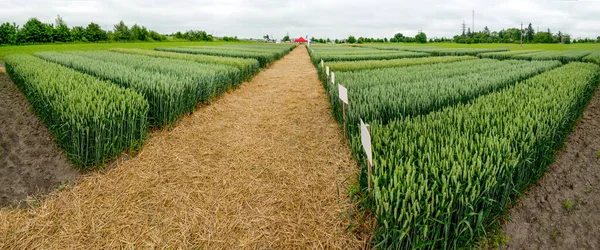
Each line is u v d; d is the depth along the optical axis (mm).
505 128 3834
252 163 4895
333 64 14117
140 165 4758
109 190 4113
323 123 6812
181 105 6684
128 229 3416
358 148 4027
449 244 2822
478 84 7352
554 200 3959
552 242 3322
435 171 2885
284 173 4574
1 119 6961
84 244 3219
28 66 9992
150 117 5848
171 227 3445
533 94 6059
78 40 52031
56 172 4574
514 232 3389
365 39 126062
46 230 3408
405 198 2510
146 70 10578
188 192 4066
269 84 12273
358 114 5051
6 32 42531
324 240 3217
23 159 5008
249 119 7199
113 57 17141
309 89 11016
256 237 3299
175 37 78562
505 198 3246
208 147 5492
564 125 5254
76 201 3883
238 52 23453
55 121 5145
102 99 5465
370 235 3166
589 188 4266
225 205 3807
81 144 4477
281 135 6133
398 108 5258
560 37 96250
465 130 4008
